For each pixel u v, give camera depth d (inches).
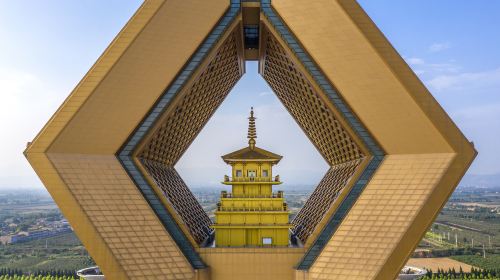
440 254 5059.1
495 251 5221.5
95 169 1544.0
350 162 1835.6
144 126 1622.8
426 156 1542.8
